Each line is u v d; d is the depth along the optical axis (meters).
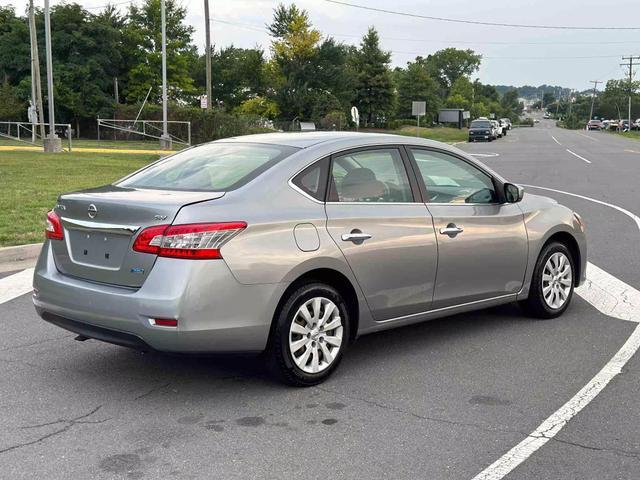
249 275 4.51
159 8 57.75
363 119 72.19
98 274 4.71
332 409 4.58
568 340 6.07
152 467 3.77
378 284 5.22
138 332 4.41
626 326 6.49
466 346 5.90
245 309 4.52
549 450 4.00
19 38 50.91
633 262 9.35
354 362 5.50
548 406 4.64
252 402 4.68
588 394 4.85
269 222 4.64
